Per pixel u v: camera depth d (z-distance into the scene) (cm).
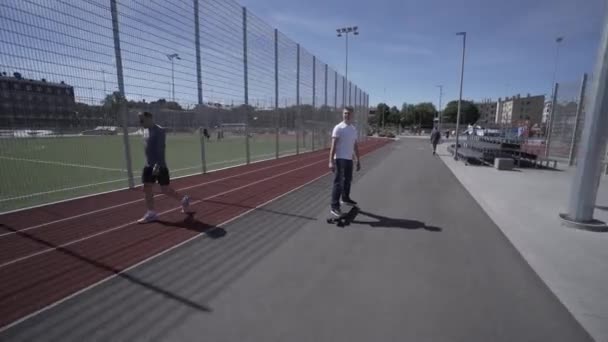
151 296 330
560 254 442
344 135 599
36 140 635
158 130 550
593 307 316
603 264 412
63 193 770
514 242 486
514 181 1042
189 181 968
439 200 758
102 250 444
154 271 385
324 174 1147
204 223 566
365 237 505
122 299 324
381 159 1728
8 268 389
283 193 820
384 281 365
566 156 1638
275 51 1533
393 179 1063
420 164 1506
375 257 430
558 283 363
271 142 2245
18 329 276
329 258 425
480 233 527
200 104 1045
